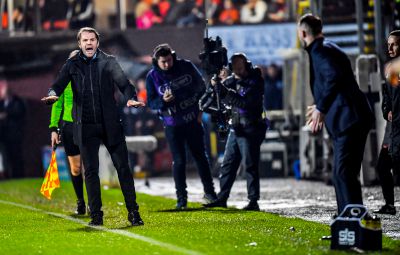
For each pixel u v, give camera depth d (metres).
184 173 27.03
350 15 40.16
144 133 50.69
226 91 25.92
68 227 21.92
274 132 44.59
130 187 21.86
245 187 37.25
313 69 17.92
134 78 51.16
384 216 23.77
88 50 21.73
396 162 23.55
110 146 21.92
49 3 52.66
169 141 26.95
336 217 18.06
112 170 38.97
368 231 17.09
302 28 17.97
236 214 24.64
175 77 26.52
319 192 33.00
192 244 17.94
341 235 17.17
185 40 50.62
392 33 23.02
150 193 35.28
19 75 52.88
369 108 18.03
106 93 21.73
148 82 26.77
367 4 39.31
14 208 28.52
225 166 26.83
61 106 25.16
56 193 35.09
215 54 25.75
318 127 17.81
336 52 17.77
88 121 21.78
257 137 26.06
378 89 34.91
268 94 48.34
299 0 41.97
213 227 21.08
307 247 17.45
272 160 44.44
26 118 52.94
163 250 17.20
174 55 26.50
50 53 52.53
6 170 52.47
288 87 44.50
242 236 19.19
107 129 21.73
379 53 36.69
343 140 17.83
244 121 25.94
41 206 29.28
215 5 50.97
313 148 40.19
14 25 52.38
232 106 26.00
